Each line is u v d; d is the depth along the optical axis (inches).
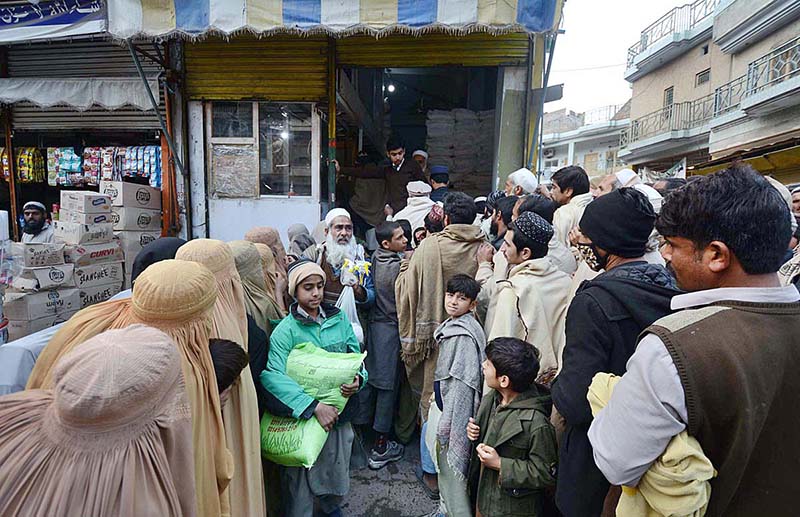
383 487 97.0
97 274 167.3
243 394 55.2
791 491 32.2
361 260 112.3
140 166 211.2
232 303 58.4
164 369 30.1
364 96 278.1
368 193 204.7
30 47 218.2
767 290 33.2
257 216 210.8
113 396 27.0
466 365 75.7
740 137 518.6
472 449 72.7
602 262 55.9
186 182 208.8
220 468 43.9
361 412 106.7
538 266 72.9
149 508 28.0
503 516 62.7
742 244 32.5
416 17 137.8
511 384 63.4
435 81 347.3
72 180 219.6
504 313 70.9
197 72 203.3
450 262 96.4
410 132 361.7
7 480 26.8
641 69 784.9
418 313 96.3
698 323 32.8
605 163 1104.2
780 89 414.3
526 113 191.3
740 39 536.7
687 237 35.3
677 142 685.3
